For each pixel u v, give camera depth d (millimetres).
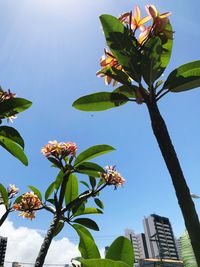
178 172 2244
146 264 51250
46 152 4348
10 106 4266
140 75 3109
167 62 3367
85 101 3590
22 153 4473
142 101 2980
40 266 3076
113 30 3340
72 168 4227
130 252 2771
